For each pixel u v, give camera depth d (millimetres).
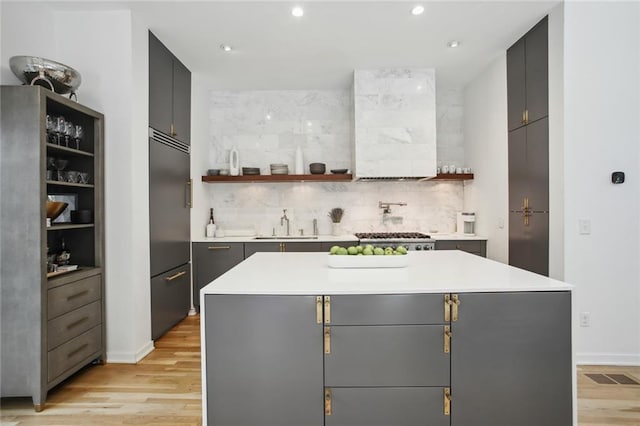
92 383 2527
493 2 2826
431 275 1997
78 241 2840
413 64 4012
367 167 4117
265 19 3033
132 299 2887
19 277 2162
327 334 1715
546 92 3045
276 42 3447
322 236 4719
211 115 4871
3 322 2154
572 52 2816
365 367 1725
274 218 4898
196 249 4273
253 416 1728
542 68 3092
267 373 1725
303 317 1717
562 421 1740
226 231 4723
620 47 2805
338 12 2939
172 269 3678
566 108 2828
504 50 3686
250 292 1711
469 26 3195
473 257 2674
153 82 3260
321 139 4883
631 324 2834
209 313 1721
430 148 4129
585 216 2830
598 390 2422
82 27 2900
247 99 4871
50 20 2861
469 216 4488
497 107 3883
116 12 2889
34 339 2162
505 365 1736
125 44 2889
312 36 3334
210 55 3721
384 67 4086
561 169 2871
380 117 4117
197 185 4414
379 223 4879
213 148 4883
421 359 1729
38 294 2164
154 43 3285
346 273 2076
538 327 1736
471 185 4582
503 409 1740
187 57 3770
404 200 4879
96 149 2805
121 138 2889
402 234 4555
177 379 2588
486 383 1737
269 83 4578
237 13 2939
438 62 3961
